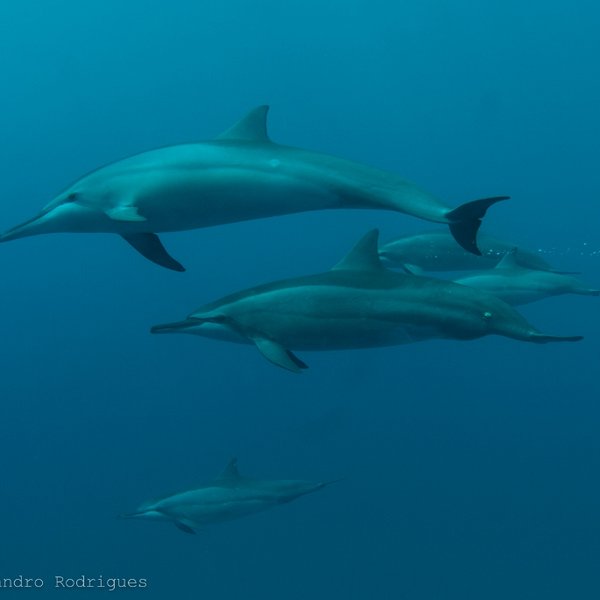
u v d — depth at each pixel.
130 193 4.00
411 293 3.67
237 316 3.77
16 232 4.18
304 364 3.83
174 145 4.08
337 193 3.96
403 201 3.89
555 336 3.65
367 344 3.72
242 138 4.08
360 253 3.78
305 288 3.71
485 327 3.68
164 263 4.27
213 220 4.09
